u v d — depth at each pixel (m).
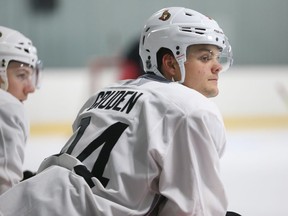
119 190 6.68
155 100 6.99
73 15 35.41
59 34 35.31
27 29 34.94
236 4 36.59
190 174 6.64
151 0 36.12
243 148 24.23
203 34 7.32
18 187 7.03
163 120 6.83
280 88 31.09
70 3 35.28
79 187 6.79
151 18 7.73
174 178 6.71
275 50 36.97
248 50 36.88
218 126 6.84
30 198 6.86
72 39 35.53
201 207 6.65
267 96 31.14
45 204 6.77
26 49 9.25
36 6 34.75
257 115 31.14
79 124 7.71
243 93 31.05
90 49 35.72
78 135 7.45
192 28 7.34
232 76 31.02
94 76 30.27
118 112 7.18
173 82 7.35
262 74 31.17
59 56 35.50
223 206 6.82
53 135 29.72
